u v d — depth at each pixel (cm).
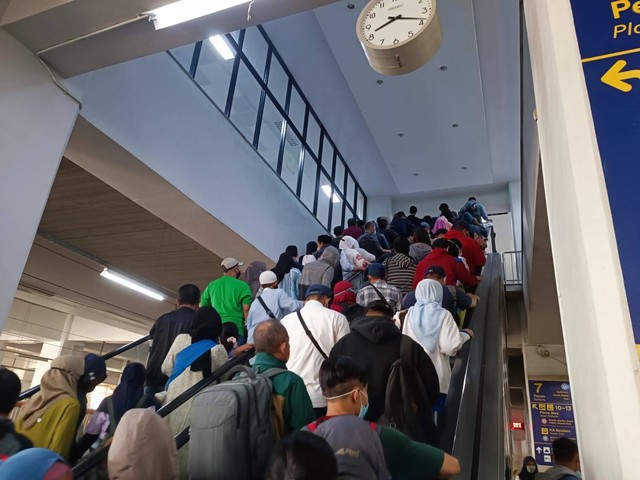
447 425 256
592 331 125
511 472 337
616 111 139
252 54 898
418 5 348
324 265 502
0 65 371
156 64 625
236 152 784
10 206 360
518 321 939
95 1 360
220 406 178
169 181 609
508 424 361
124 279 955
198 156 679
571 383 176
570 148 140
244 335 451
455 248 488
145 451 146
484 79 991
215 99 768
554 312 767
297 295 541
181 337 297
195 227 721
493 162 1292
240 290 452
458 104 1056
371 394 229
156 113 608
